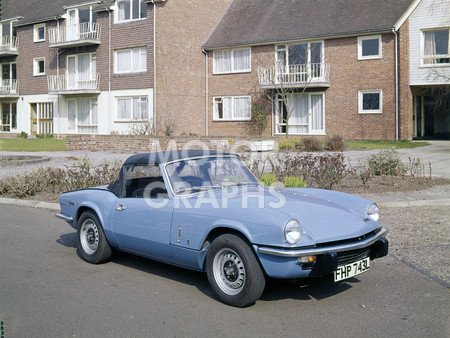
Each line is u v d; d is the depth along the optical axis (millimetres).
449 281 4609
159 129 25109
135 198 5004
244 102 26828
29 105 31750
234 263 4039
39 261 5605
